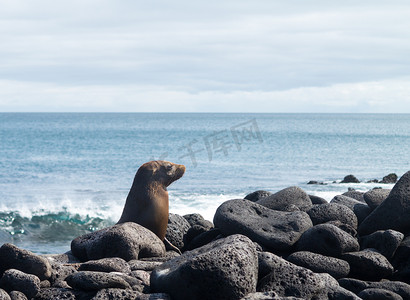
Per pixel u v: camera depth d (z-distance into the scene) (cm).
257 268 662
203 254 621
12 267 718
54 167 4069
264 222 929
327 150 5978
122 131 10419
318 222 980
